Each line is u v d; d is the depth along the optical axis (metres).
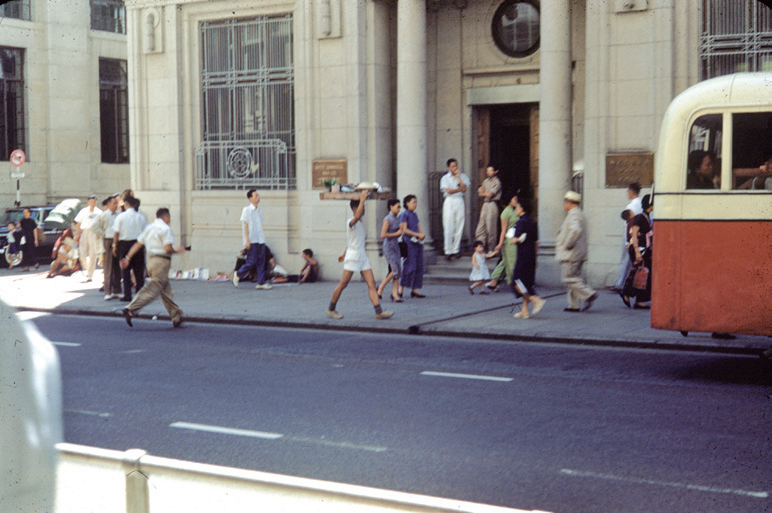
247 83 21.11
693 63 16.09
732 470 5.59
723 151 8.74
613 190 16.53
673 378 8.94
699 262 8.84
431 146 20.20
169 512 2.35
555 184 17.12
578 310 13.93
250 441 6.50
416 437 6.57
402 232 15.64
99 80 35.91
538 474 5.55
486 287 17.28
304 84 20.03
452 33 19.86
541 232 17.30
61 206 29.16
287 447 6.31
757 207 8.60
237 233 21.09
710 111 8.80
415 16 18.64
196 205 21.67
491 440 6.45
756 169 8.62
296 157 20.33
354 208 13.46
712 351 10.64
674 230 8.95
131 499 2.37
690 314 8.89
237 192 21.05
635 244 14.06
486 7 19.45
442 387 8.55
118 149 36.84
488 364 9.90
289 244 20.28
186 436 6.68
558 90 17.05
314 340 11.99
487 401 7.86
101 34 35.81
